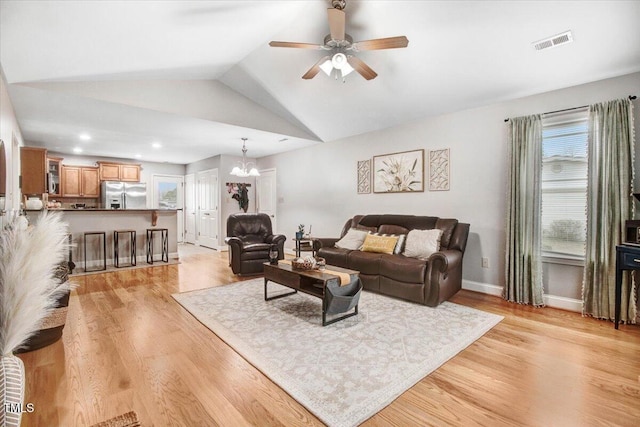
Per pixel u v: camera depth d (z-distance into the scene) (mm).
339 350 2332
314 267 3191
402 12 2859
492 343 2473
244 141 5938
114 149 6660
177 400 1750
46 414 1628
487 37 2889
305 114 5117
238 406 1703
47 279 803
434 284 3258
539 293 3354
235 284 4242
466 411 1669
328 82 4184
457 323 2857
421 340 2504
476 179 3969
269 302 3455
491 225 3842
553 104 3379
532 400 1764
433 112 4270
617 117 2898
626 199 2842
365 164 5309
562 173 3338
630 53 2674
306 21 3170
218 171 7359
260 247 4773
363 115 4738
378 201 5125
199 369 2076
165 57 3396
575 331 2701
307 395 1793
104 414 1633
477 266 3961
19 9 2105
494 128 3814
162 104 4090
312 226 6367
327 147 5984
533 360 2203
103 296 3684
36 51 2682
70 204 7168
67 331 2664
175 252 6117
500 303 3479
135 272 4980
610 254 2918
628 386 1896
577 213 3252
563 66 2984
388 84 3918
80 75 3336
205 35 3070
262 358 2211
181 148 6586
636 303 2887
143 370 2057
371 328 2738
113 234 5523
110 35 2680
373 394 1805
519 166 3486
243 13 2812
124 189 7516
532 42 2811
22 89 3277
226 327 2752
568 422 1587
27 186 4844
